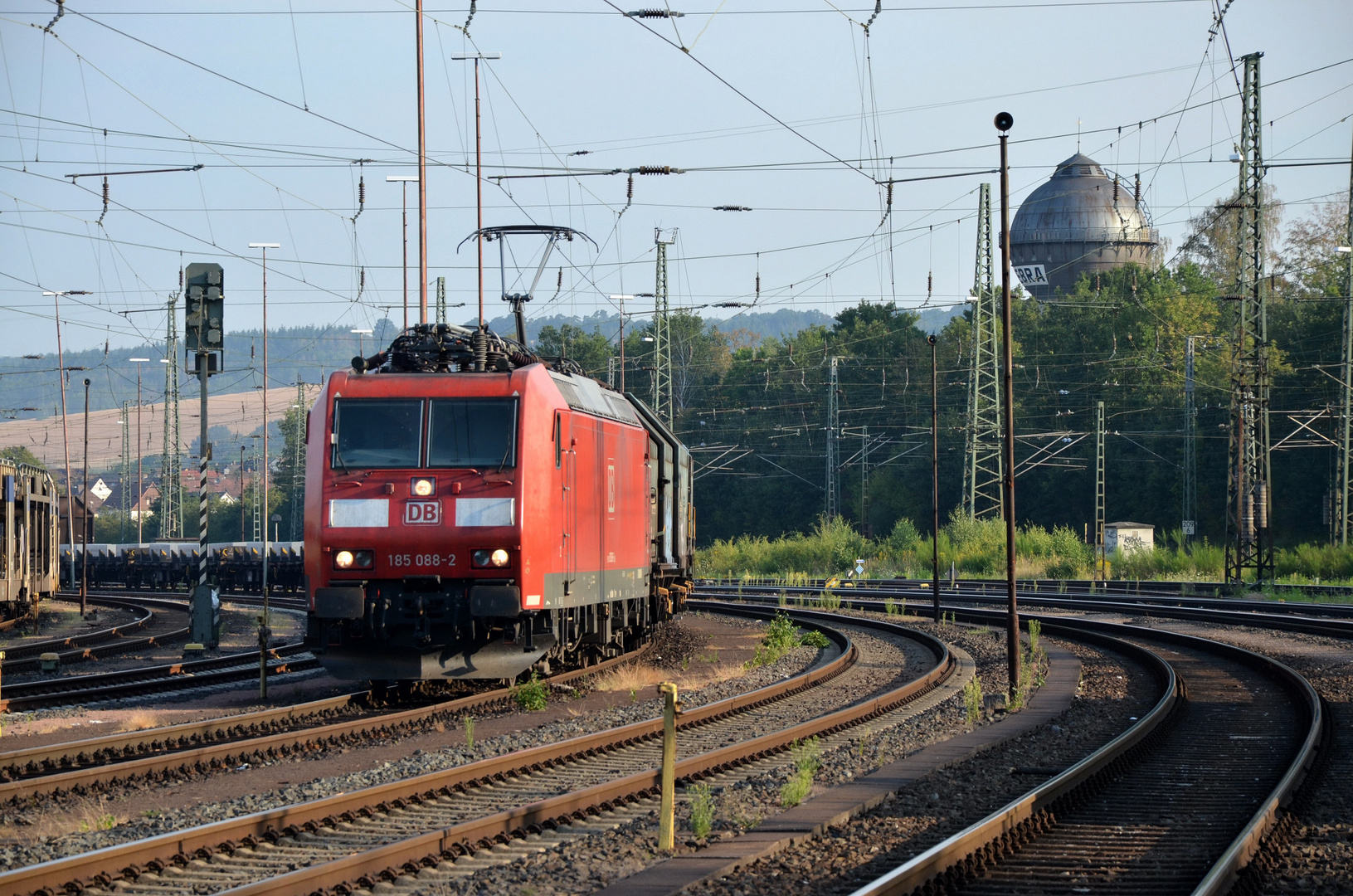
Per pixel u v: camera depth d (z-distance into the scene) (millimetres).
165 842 20719
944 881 19219
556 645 43688
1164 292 198375
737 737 36594
